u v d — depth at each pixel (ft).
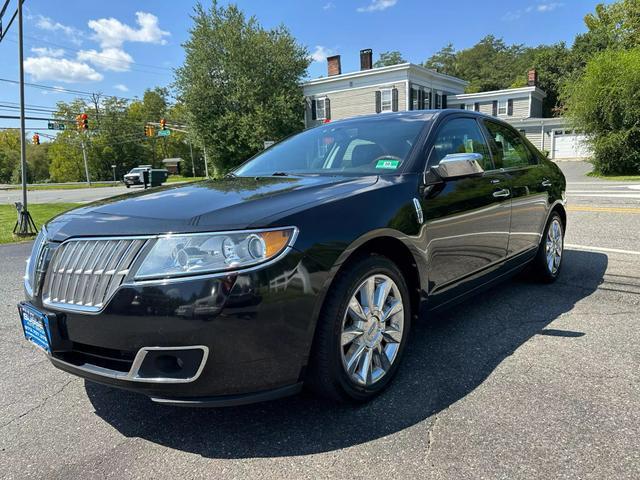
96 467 6.87
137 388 6.63
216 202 7.62
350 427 7.61
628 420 7.45
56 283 7.33
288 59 111.34
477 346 10.58
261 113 105.50
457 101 124.98
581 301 13.57
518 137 14.71
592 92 66.90
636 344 10.39
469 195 10.59
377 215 8.21
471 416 7.75
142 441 7.50
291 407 8.30
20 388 9.49
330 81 112.27
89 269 6.96
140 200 8.25
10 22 34.63
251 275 6.51
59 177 233.96
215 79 110.63
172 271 6.46
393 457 6.78
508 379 8.97
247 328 6.51
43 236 8.14
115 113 232.73
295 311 6.86
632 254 18.98
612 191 41.93
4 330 12.99
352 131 11.71
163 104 255.70
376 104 107.65
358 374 8.11
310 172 10.66
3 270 21.27
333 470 6.56
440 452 6.84
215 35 107.24
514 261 12.94
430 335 11.32
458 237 10.23
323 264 7.16
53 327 7.18
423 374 9.30
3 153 266.98
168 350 6.45
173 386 6.51
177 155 256.32
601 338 10.78
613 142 64.80
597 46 153.89
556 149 117.29
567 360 9.70
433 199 9.57
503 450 6.82
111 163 235.81
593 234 23.24
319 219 7.38
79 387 9.49
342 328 7.68
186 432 7.69
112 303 6.58
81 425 8.05
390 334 8.77
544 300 13.73
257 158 12.90
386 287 8.57
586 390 8.45
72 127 174.60
